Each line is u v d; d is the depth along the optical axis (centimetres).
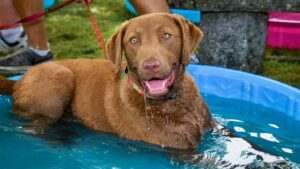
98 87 203
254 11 234
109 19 349
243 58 242
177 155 186
